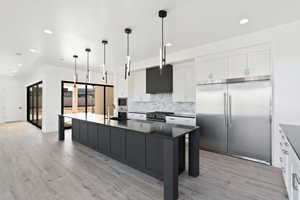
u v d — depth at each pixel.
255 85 3.17
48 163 3.13
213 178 2.56
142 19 2.62
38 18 2.56
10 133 5.91
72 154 3.66
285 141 2.07
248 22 2.78
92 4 2.20
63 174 2.68
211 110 3.77
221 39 3.53
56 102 6.24
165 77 5.00
